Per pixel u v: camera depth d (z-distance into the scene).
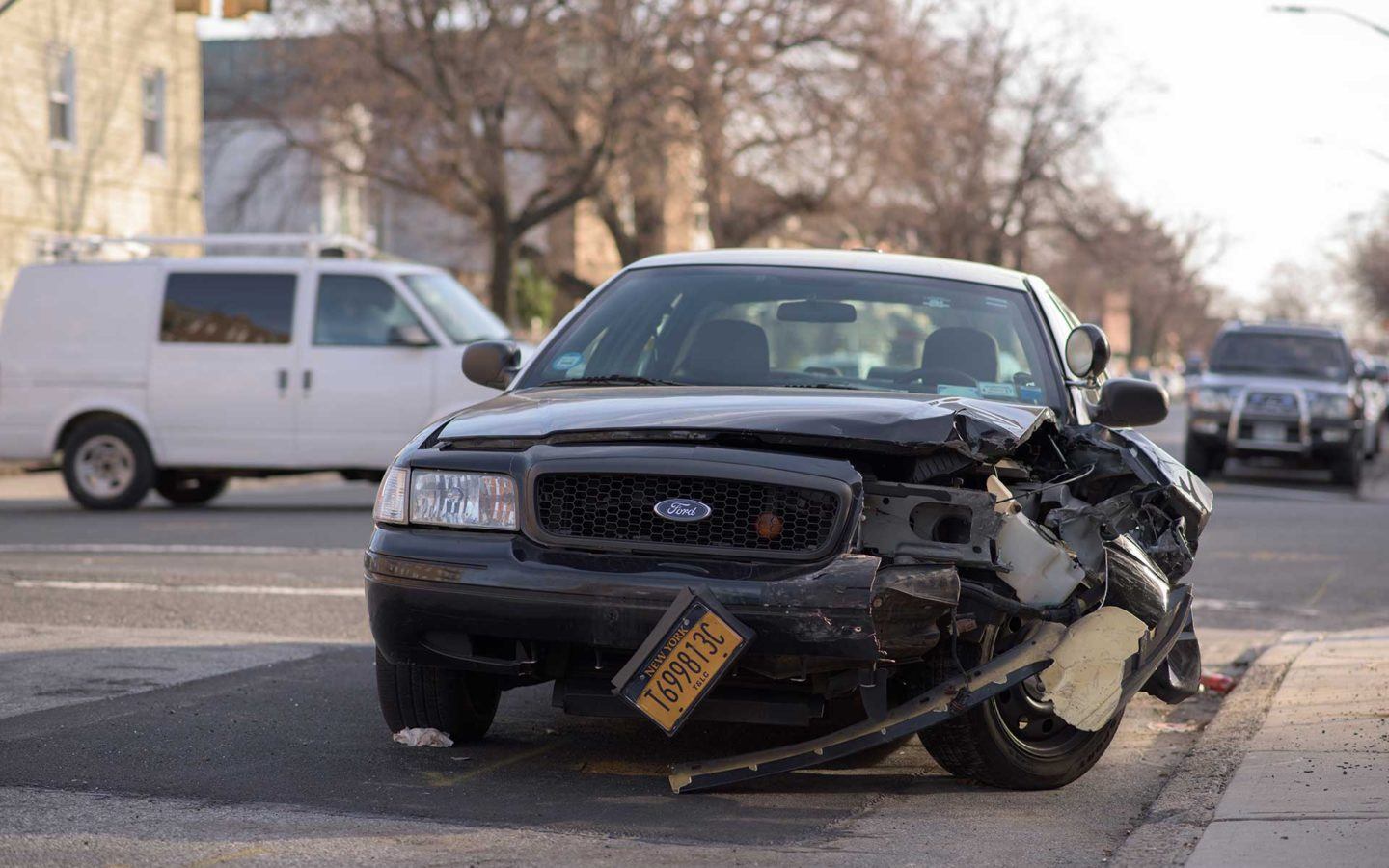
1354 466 27.69
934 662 6.23
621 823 5.93
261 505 20.59
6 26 34.16
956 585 5.91
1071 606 6.41
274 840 5.55
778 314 7.76
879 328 7.64
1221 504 22.94
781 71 45.47
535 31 40.47
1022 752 6.56
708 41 43.12
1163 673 7.22
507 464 6.19
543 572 5.98
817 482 5.87
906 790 6.65
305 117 42.47
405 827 5.78
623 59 41.34
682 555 5.92
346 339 19.11
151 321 19.47
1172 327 162.75
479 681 7.15
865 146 46.91
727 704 6.13
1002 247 77.62
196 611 11.19
